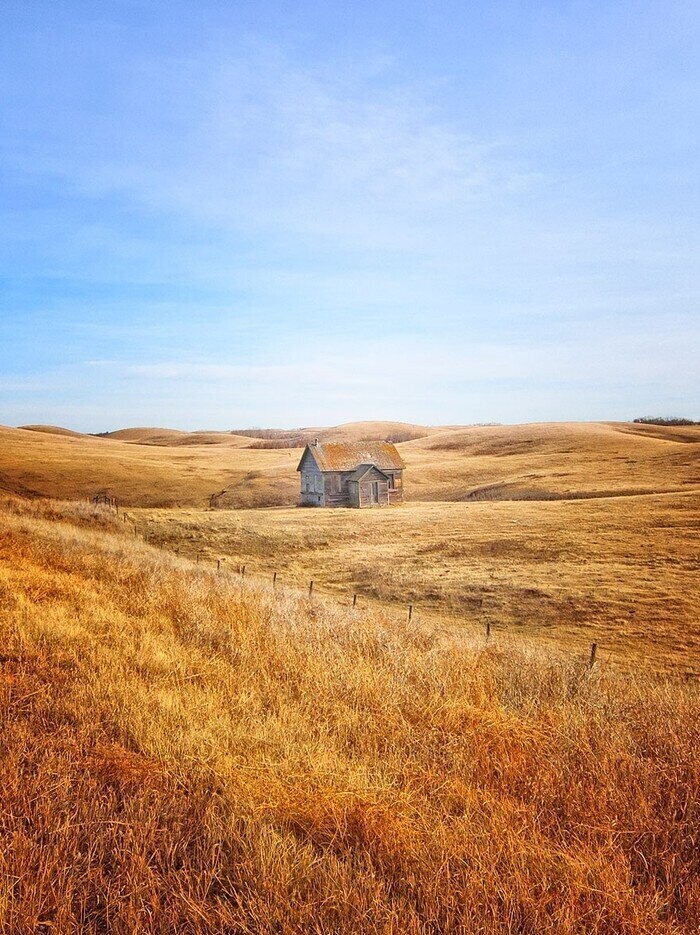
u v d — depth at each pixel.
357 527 48.12
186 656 9.77
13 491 77.88
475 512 50.41
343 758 6.64
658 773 6.52
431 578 33.03
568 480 69.75
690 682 17.31
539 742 7.30
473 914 4.32
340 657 10.12
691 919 4.49
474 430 144.75
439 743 7.25
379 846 5.07
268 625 12.44
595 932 4.24
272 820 5.34
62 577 14.89
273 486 82.50
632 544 35.44
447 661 10.73
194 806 5.46
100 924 4.29
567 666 11.50
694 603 25.38
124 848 4.70
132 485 85.00
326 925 4.16
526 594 28.64
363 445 71.75
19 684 7.69
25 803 5.19
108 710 7.18
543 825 5.58
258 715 7.62
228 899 4.47
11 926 3.98
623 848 5.28
